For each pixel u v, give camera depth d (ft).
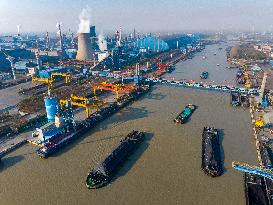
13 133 334.65
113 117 398.21
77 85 575.79
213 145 299.99
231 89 521.65
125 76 634.02
